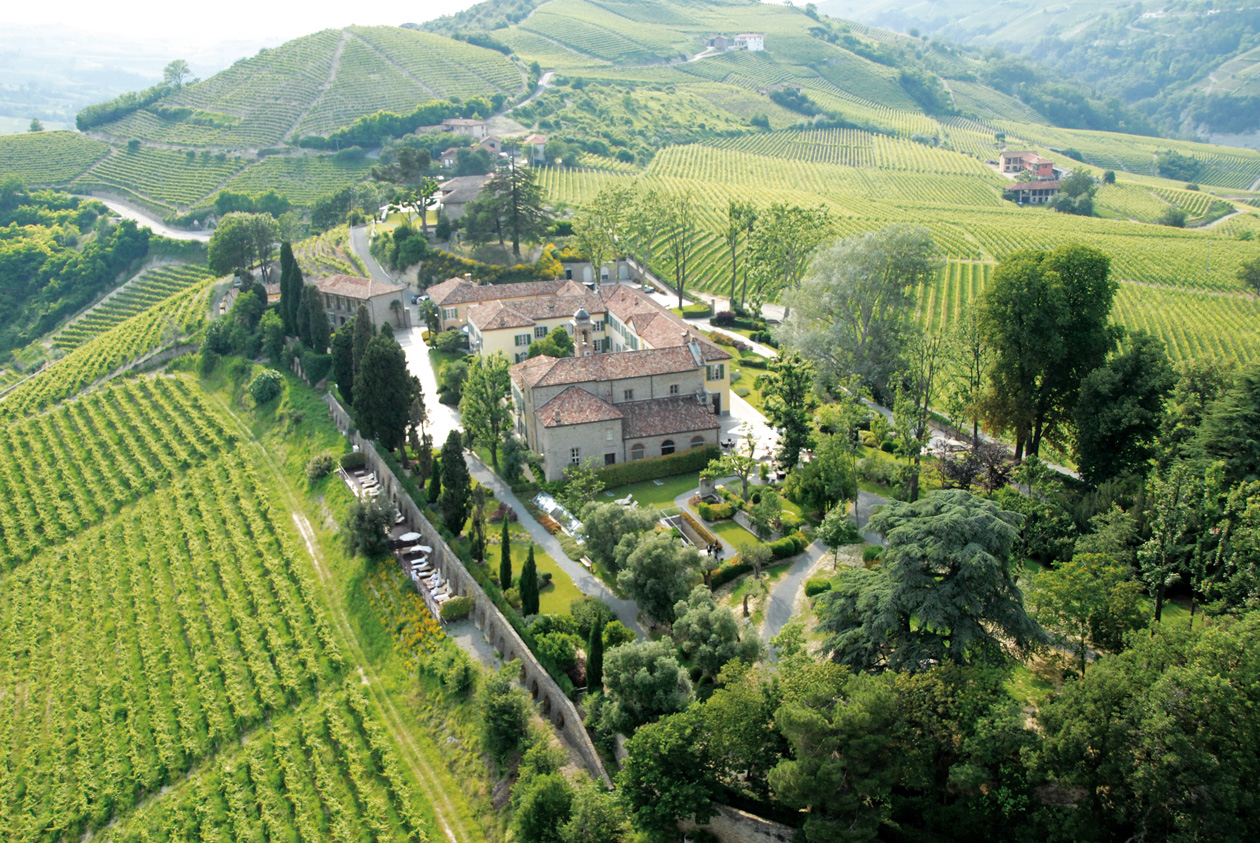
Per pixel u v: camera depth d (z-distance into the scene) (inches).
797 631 2406.5
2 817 3048.7
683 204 6855.3
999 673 2132.1
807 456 4111.7
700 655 2586.1
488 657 3063.5
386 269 7121.1
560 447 3971.5
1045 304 3715.6
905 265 4552.2
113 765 3137.3
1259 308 7160.4
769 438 4347.9
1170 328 6786.4
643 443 4072.3
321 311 5467.5
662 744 2180.1
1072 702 1987.0
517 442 4045.3
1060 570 2477.9
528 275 6604.3
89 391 6161.4
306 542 4109.3
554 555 3496.6
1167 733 1818.4
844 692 2108.8
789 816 2138.3
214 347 6072.8
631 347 5009.8
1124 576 2694.4
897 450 3769.7
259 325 5949.8
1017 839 1946.4
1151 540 2706.7
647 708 2436.0
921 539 2251.5
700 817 2154.3
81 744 3250.5
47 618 3991.1
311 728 3088.1
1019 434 3934.5
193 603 3833.7
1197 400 3560.5
